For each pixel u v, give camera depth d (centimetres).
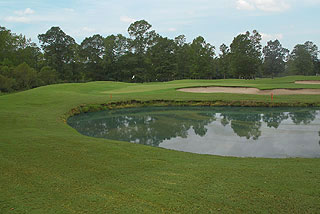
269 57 8262
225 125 1519
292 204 489
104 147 901
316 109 2053
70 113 1892
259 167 709
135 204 490
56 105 2039
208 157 847
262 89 2908
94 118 1814
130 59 7394
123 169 680
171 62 7712
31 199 509
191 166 714
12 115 1530
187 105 2338
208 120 1683
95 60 7438
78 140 993
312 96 2492
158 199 510
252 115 1838
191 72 7762
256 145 1116
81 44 7350
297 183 583
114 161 746
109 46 7269
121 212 462
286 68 10500
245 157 883
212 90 3025
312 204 489
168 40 7794
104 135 1328
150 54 7838
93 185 577
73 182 593
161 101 2422
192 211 466
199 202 497
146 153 851
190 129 1434
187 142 1173
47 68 5978
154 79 8000
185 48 8438
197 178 617
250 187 563
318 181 596
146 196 523
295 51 8294
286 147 1082
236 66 6575
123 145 955
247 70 6494
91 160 750
